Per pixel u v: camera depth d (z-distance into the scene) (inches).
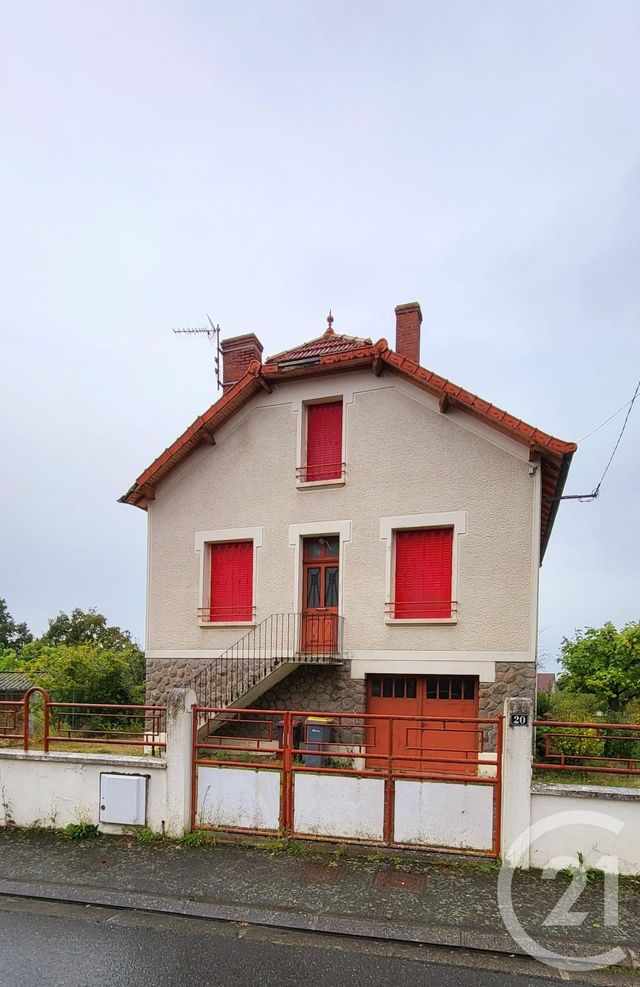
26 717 300.7
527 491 425.1
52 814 284.4
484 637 420.5
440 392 438.9
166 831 269.0
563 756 261.6
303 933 193.8
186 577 508.1
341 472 472.7
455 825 244.7
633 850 227.9
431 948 185.0
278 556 482.9
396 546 459.5
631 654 607.8
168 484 525.3
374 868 236.1
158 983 162.7
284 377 491.2
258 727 462.9
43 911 209.8
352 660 449.4
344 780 257.8
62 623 1457.9
